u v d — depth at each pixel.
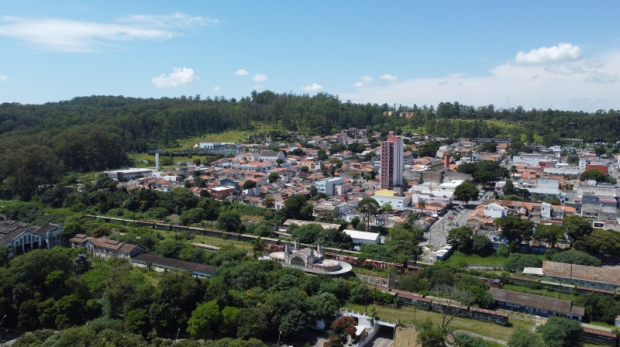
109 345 102.31
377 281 162.75
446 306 136.88
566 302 135.88
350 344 117.88
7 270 136.12
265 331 122.31
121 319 127.81
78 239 189.50
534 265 170.88
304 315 122.94
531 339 112.75
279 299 126.38
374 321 127.88
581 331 120.44
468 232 194.50
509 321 132.88
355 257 180.25
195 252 174.12
